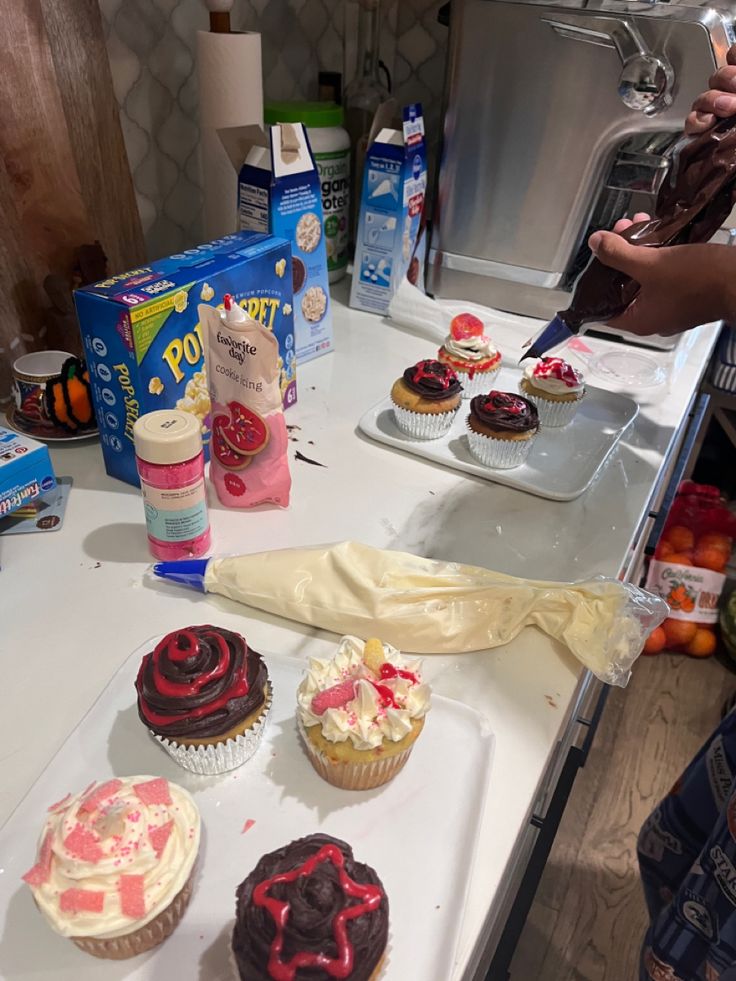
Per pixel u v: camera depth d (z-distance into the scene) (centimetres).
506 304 134
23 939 49
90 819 49
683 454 146
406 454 99
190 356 85
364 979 44
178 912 49
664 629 180
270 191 100
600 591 69
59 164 94
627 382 117
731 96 84
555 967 126
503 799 58
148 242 123
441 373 99
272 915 45
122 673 64
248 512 87
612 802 150
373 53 137
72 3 94
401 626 68
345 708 57
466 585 71
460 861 53
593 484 95
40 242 95
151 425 73
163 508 74
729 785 81
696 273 77
